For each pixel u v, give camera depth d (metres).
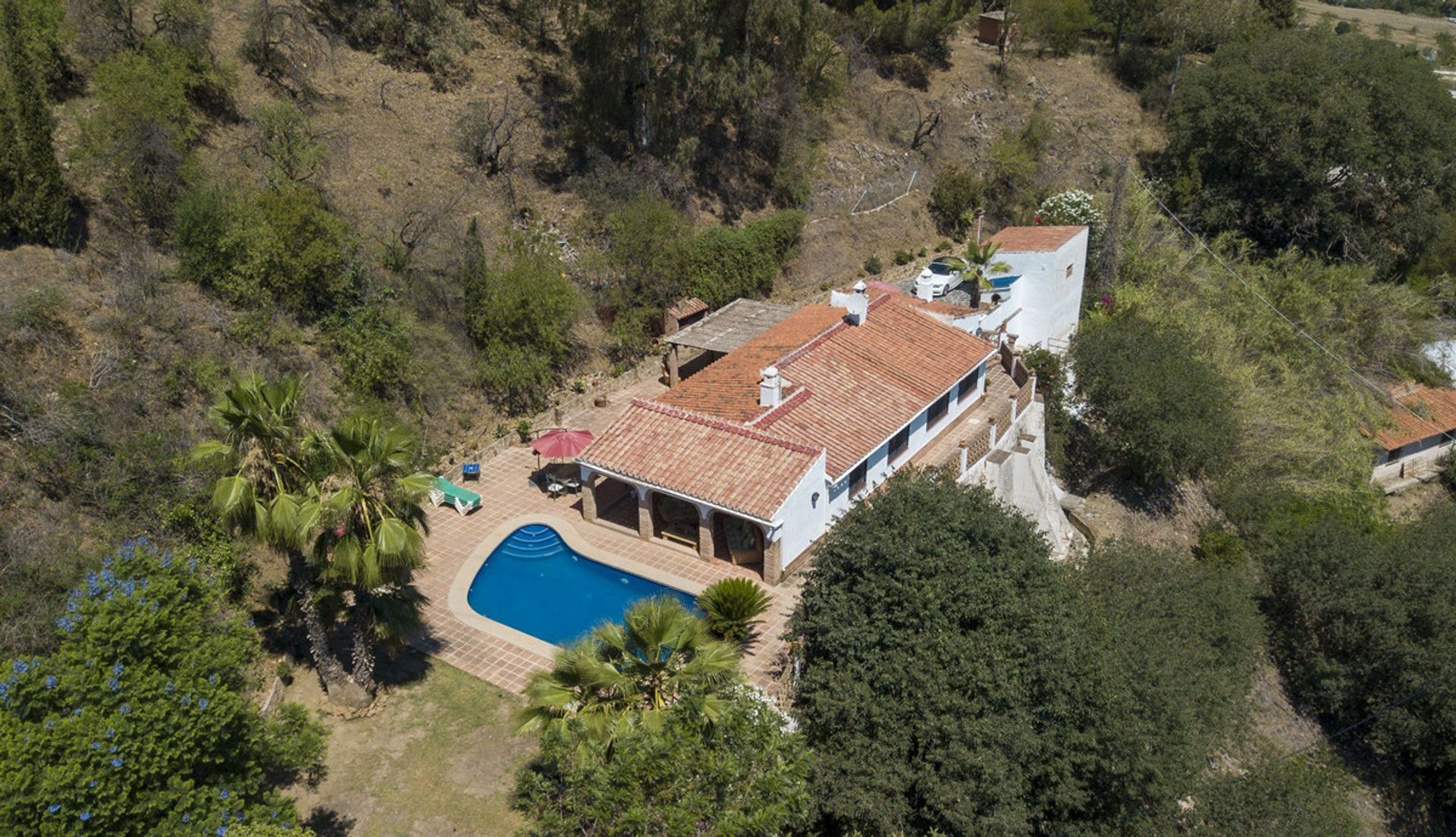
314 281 32.56
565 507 31.83
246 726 16.97
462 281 36.84
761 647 24.94
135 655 16.06
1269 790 26.78
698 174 51.41
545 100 49.16
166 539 24.83
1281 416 44.97
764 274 47.91
